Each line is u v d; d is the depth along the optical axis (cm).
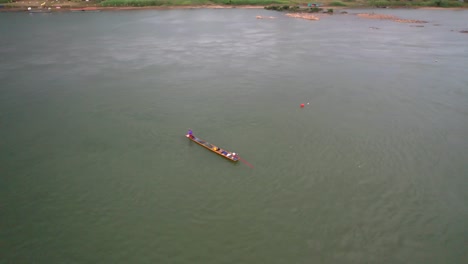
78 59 7969
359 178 3925
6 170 3984
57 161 4159
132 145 4488
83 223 3300
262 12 15475
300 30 11562
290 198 3631
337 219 3375
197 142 4516
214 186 3781
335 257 2994
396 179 3912
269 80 6681
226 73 7069
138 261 2938
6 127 4862
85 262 2922
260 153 4344
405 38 10431
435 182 3866
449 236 3184
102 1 15725
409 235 3198
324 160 4222
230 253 3014
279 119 5156
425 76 6988
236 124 5003
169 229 3244
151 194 3656
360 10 16362
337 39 10212
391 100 5847
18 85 6328
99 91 6088
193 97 5859
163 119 5112
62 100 5716
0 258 2944
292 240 3150
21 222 3303
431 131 4872
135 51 8706
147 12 14962
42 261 2928
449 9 16775
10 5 14462
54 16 13488
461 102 5784
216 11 15650
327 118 5212
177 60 7956
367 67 7506
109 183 3809
